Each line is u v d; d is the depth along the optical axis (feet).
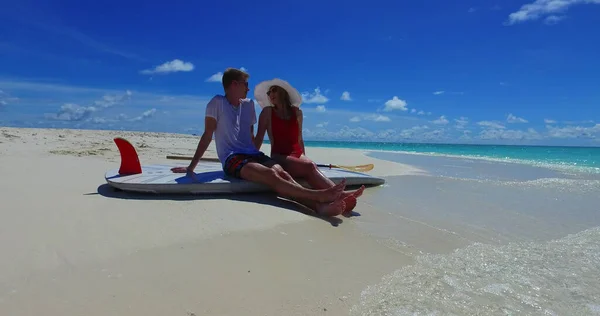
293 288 6.57
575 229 11.44
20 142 33.04
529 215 13.14
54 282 6.12
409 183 19.83
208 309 5.74
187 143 51.21
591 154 74.64
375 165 29.94
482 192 17.61
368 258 8.23
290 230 9.45
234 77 13.53
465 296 6.68
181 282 6.42
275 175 11.85
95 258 7.02
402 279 7.25
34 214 9.27
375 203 14.10
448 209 13.64
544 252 9.18
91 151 27.12
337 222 10.81
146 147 37.65
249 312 5.76
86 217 9.24
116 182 12.18
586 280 7.55
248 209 10.82
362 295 6.51
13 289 5.84
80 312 5.41
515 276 7.66
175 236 8.31
